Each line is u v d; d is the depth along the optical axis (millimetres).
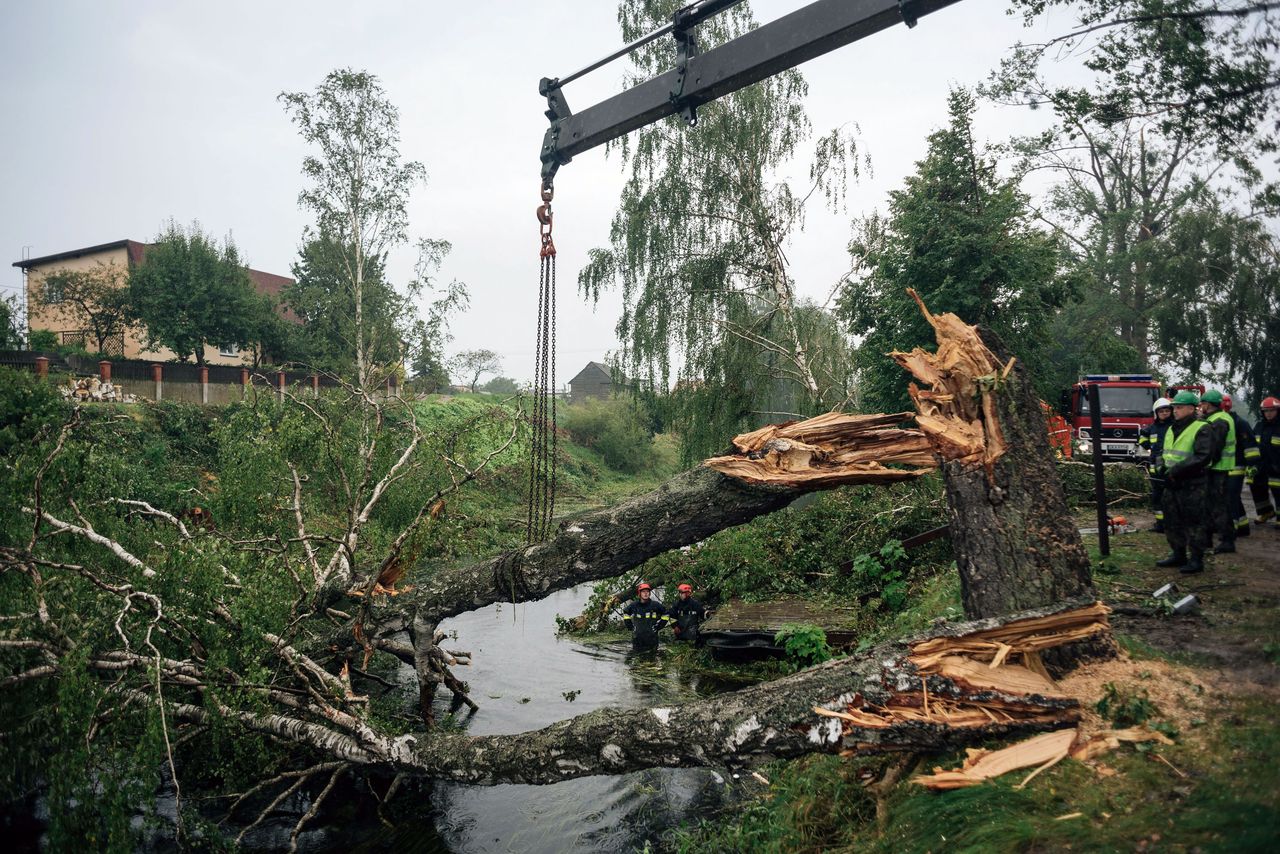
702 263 18625
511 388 59906
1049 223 23359
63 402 8680
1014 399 5094
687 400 18406
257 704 6164
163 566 6832
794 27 5977
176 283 28094
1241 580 6336
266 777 6965
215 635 6547
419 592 7566
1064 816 3277
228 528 9680
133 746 5844
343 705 7309
